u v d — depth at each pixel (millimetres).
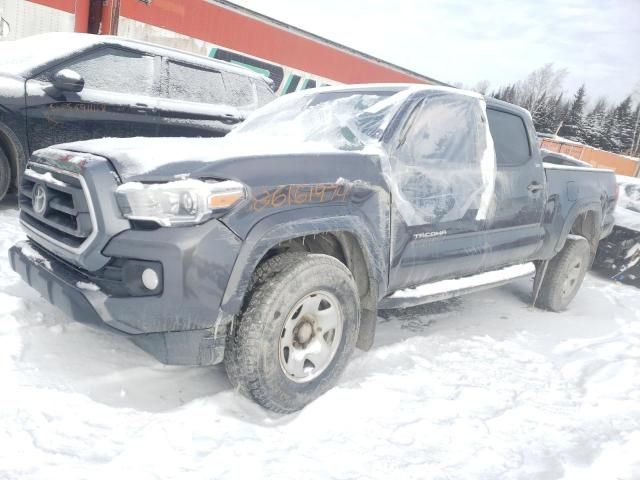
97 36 5422
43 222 2574
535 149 4121
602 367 3387
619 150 59906
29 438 1968
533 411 2754
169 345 2217
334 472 2055
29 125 4801
